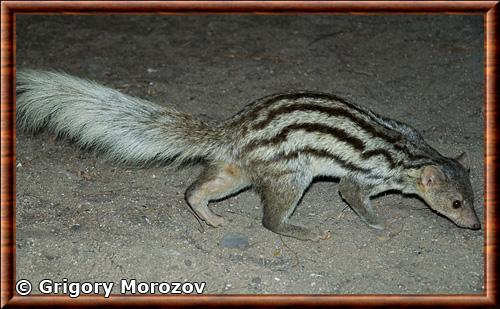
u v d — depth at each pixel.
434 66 2.26
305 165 1.76
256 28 2.43
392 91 2.16
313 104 1.75
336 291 1.69
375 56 2.31
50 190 1.86
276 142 1.74
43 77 1.81
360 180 1.79
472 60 2.28
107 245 1.75
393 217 1.84
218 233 1.79
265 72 2.23
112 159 1.93
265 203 1.77
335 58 2.29
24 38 2.35
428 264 1.74
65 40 2.35
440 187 1.79
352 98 2.13
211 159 1.78
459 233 1.81
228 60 2.28
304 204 1.87
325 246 1.77
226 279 1.71
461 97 2.14
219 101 2.12
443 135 2.02
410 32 2.42
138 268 1.72
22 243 1.74
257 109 1.76
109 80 2.18
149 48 2.33
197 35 2.40
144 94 2.14
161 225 1.80
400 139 1.80
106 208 1.83
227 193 1.79
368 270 1.73
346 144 1.76
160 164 1.92
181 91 2.15
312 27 2.44
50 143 1.97
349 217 1.84
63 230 1.78
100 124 1.80
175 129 1.79
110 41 2.35
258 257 1.75
